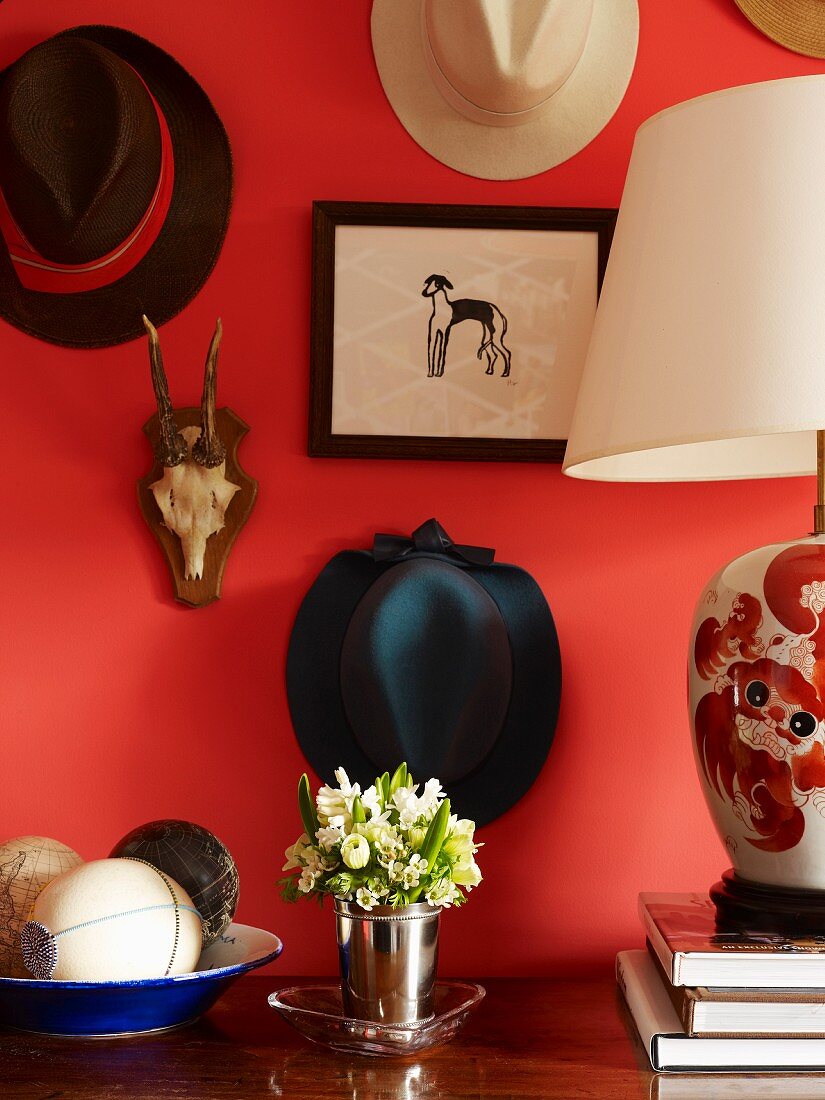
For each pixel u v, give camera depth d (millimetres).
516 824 1189
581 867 1188
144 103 1124
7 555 1195
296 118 1230
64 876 895
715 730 936
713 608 956
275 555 1203
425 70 1219
